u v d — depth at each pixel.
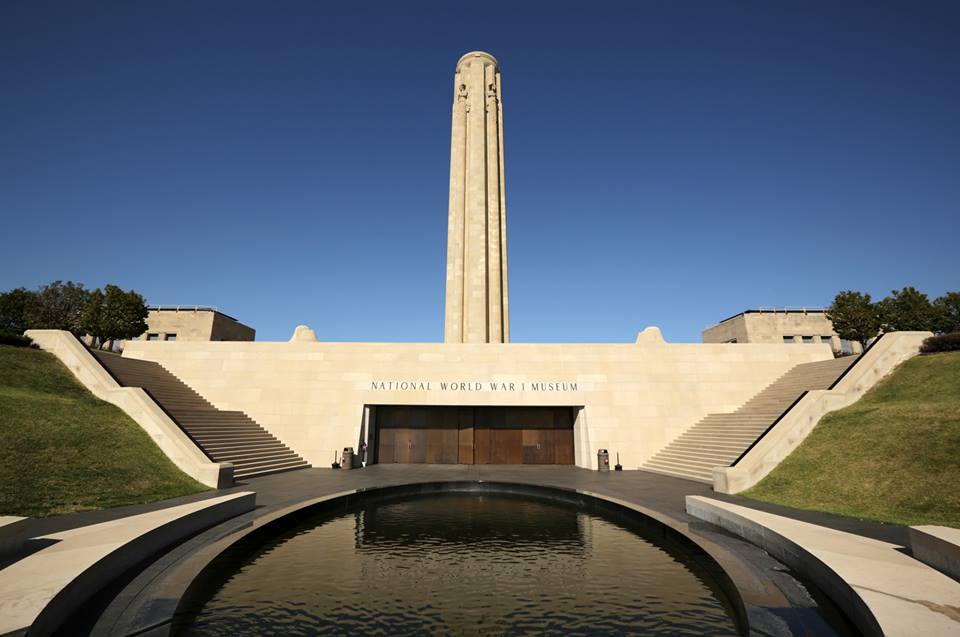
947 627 5.17
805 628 6.10
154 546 9.02
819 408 18.64
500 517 13.92
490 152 42.62
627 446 26.83
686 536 10.40
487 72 44.34
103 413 18.78
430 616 6.85
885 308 41.78
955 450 13.34
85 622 6.24
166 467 16.98
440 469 25.52
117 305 40.28
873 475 13.94
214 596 7.57
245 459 21.89
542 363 28.97
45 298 44.78
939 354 20.08
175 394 25.52
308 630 6.35
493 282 39.72
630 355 29.20
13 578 6.45
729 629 6.44
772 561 8.68
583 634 6.28
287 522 12.36
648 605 7.30
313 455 26.62
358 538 11.41
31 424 16.02
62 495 13.19
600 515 14.25
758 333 49.94
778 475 16.23
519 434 29.36
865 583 6.41
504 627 6.50
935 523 11.07
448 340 38.78
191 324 50.69
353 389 28.17
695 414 27.91
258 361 28.75
